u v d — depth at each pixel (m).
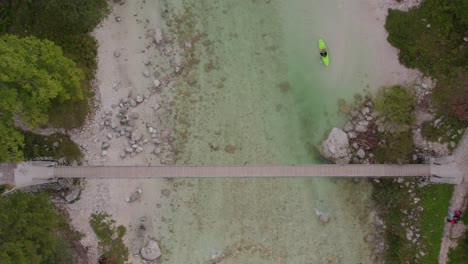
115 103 41.53
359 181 40.88
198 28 41.97
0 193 40.25
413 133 40.59
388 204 40.12
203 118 41.50
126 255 40.56
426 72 40.56
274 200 41.00
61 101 38.59
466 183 39.91
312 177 40.94
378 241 40.47
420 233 40.12
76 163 41.12
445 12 40.22
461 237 39.75
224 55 41.84
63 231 40.56
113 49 41.94
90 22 41.59
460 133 40.12
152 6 42.16
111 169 40.78
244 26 42.09
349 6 41.94
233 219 40.97
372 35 41.62
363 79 41.38
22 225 34.28
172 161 41.34
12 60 34.06
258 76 41.72
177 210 41.09
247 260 40.62
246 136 41.38
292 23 42.09
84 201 41.06
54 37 41.31
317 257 40.66
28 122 38.84
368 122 40.84
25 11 41.34
